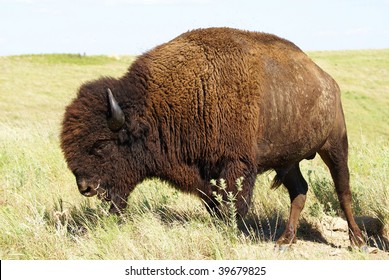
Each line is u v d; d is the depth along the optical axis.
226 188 16.75
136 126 16.86
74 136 16.48
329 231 18.80
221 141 16.67
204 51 17.06
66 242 16.25
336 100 18.17
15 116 71.38
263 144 16.98
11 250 15.74
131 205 18.80
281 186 21.44
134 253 15.37
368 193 20.64
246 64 16.78
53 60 123.25
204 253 15.90
